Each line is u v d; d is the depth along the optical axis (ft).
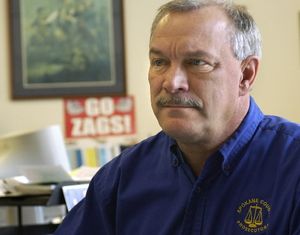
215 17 3.70
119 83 13.01
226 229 3.78
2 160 7.36
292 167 3.75
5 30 12.90
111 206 4.64
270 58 12.69
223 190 3.89
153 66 3.82
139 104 13.02
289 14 12.63
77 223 4.79
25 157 7.38
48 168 6.47
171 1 3.82
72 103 13.02
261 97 12.69
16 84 12.92
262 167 3.87
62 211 8.86
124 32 12.92
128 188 4.50
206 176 3.96
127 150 4.86
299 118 12.66
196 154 4.07
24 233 7.04
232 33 3.73
